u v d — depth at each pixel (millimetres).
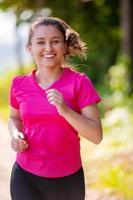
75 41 5633
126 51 19453
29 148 5406
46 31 5434
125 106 17094
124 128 14414
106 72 23672
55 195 5410
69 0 23406
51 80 5469
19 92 5461
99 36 24031
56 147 5340
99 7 23484
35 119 5340
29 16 23188
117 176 10219
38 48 5453
